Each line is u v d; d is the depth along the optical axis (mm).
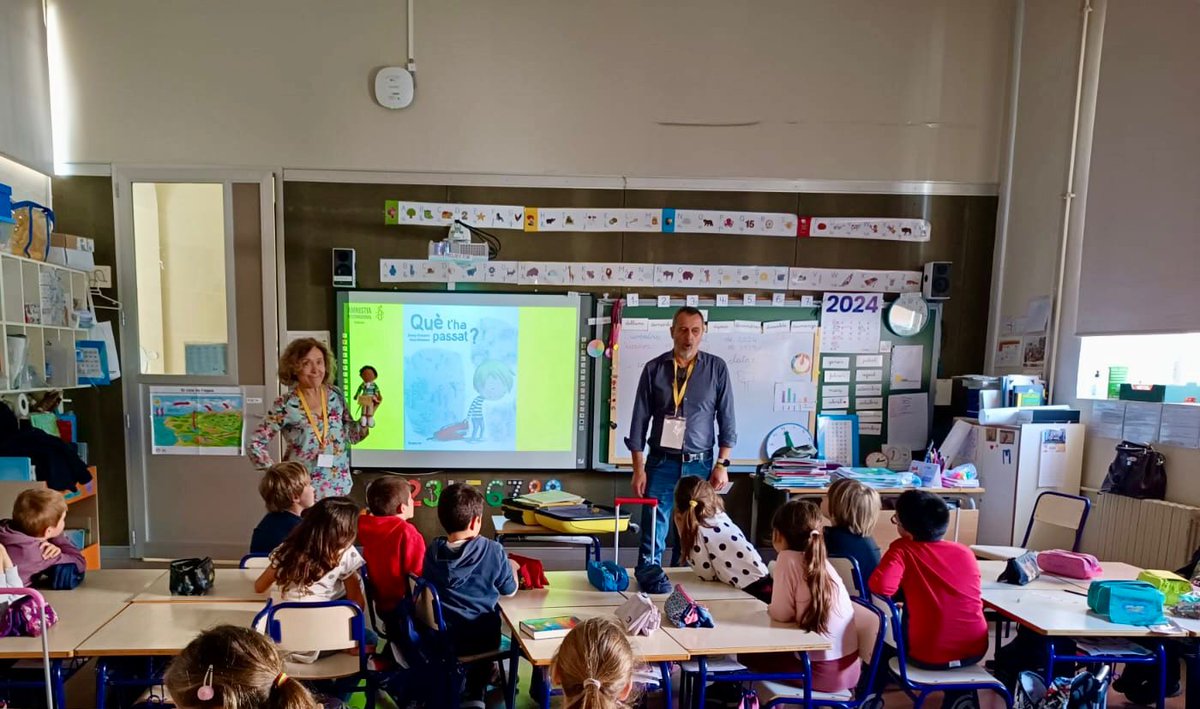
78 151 3912
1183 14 3035
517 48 4023
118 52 3883
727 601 2227
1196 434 3004
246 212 3971
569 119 4066
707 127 4117
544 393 4129
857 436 4254
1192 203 2977
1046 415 3666
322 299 4023
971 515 3680
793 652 1934
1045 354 3887
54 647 1736
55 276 3572
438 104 4004
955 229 4246
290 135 3961
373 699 2021
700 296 4152
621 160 4102
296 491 2520
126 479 4055
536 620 1962
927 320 4250
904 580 2135
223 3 3895
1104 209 3453
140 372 4020
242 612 2012
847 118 4164
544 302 4078
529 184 4062
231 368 4027
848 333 4227
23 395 3428
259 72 3936
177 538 4082
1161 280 3123
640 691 1800
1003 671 2490
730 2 4078
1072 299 3738
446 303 4043
